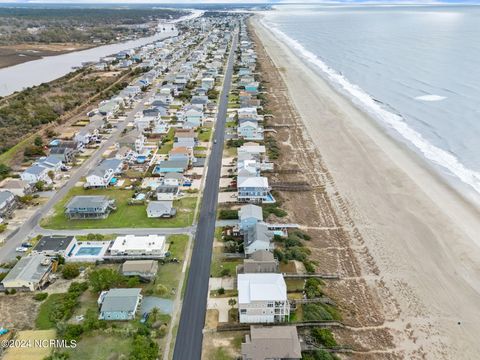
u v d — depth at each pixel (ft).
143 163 303.89
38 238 212.84
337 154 319.27
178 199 251.19
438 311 168.76
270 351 137.49
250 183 246.47
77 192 264.52
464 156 316.60
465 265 196.13
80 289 174.29
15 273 176.96
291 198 256.52
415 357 146.41
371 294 177.58
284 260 192.54
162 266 191.31
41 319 160.35
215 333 153.99
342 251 206.90
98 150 333.62
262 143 339.16
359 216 237.04
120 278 176.04
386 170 291.58
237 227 216.13
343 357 143.84
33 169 273.75
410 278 187.93
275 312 157.48
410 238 216.54
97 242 206.90
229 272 186.70
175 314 162.81
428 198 254.88
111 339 150.10
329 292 176.76
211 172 288.10
